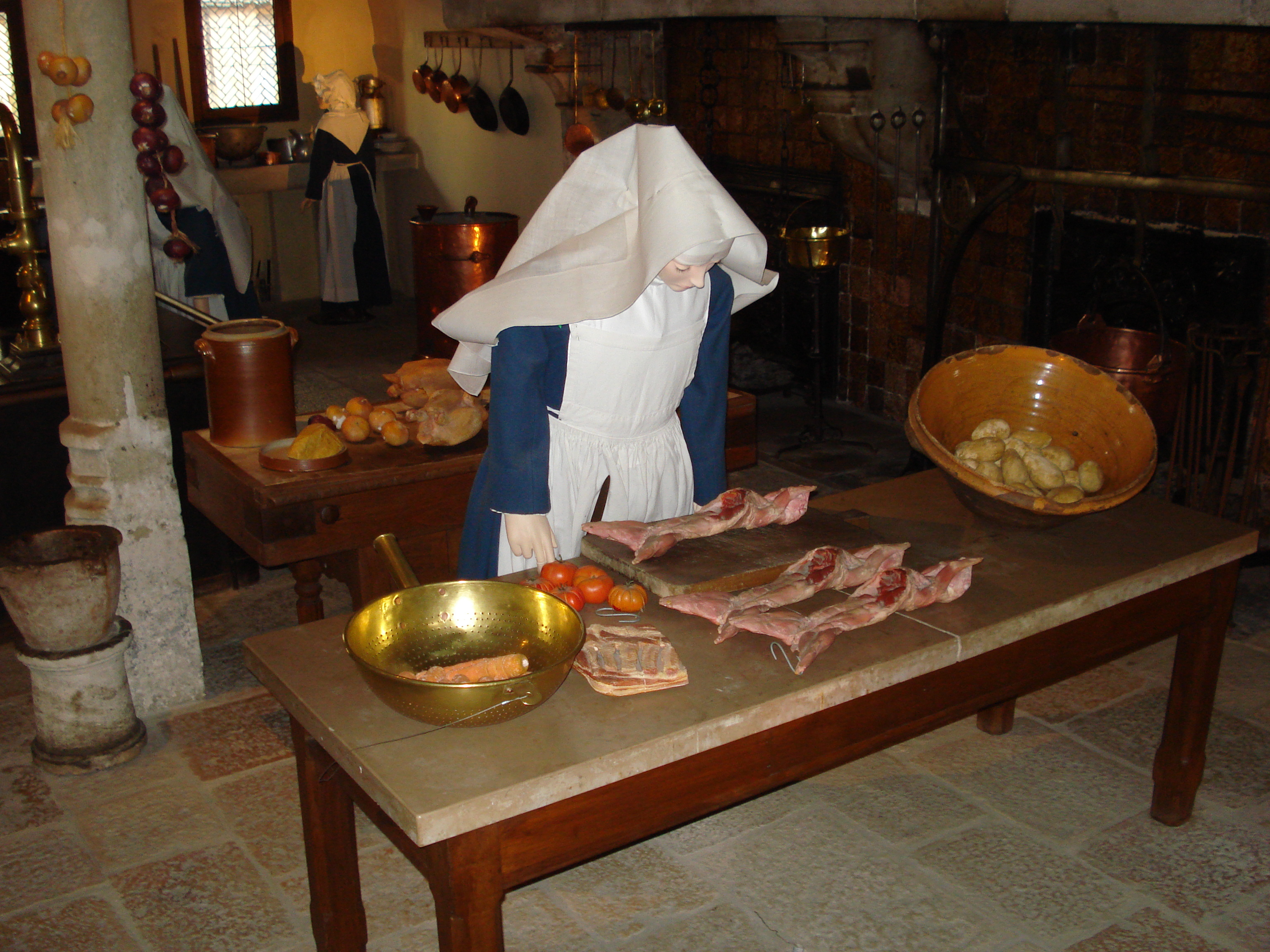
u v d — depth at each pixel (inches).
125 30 103.9
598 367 87.4
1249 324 152.1
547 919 92.3
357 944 81.3
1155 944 88.7
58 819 104.5
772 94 223.8
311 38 330.0
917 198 199.5
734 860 99.5
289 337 112.3
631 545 79.8
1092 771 112.0
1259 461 149.9
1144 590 83.0
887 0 166.9
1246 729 118.6
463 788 56.8
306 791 76.0
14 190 132.4
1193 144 158.6
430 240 247.4
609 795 62.6
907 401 215.9
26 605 105.1
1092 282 178.2
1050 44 173.0
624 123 255.1
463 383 96.5
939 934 90.0
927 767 113.1
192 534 148.7
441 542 110.2
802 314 233.8
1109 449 93.1
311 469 102.7
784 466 196.9
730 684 66.6
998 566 83.4
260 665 70.3
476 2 250.2
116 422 113.0
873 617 73.1
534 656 67.4
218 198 189.5
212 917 92.1
